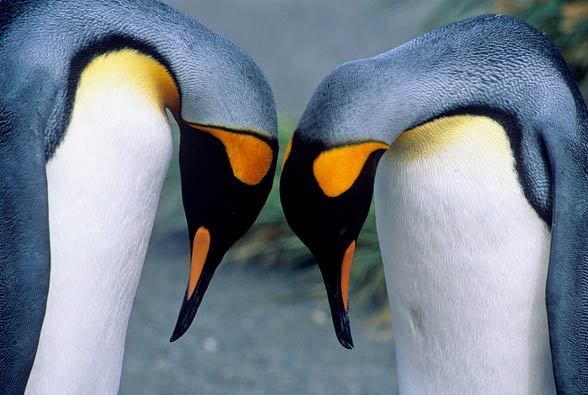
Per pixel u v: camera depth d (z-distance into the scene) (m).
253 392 10.23
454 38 6.09
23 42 5.70
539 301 6.39
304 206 6.09
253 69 6.10
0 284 5.69
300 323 11.41
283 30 19.95
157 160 6.12
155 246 12.84
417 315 6.71
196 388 10.27
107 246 6.12
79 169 5.88
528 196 6.14
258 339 11.12
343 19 20.45
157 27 5.94
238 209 6.37
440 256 6.41
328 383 10.36
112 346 6.52
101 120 5.89
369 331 11.22
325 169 5.95
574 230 6.00
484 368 6.62
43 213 5.64
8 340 5.74
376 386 10.31
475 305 6.46
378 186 6.55
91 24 5.82
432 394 6.88
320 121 5.92
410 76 5.97
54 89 5.71
